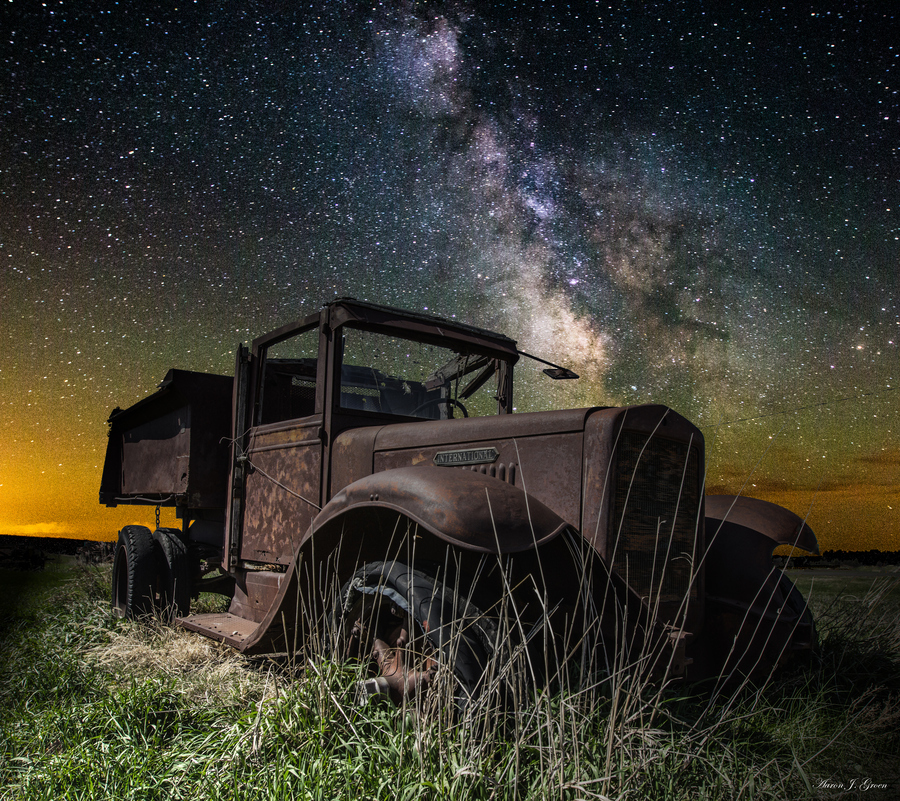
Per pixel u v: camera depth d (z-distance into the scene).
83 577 6.98
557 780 2.00
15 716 2.86
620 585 2.60
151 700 2.86
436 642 2.34
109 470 6.77
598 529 2.70
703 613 3.12
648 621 2.56
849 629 3.90
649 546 2.86
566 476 2.85
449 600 2.45
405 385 4.29
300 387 5.18
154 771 2.23
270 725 2.33
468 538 2.29
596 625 2.60
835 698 3.24
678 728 2.61
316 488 3.87
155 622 4.81
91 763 2.26
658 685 2.69
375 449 3.56
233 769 2.15
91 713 2.76
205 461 5.12
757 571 3.44
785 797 2.19
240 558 4.61
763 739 2.68
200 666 3.70
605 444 2.75
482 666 2.30
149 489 5.84
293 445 4.13
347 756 2.16
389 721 2.30
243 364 4.73
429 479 2.57
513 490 2.56
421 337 4.18
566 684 2.43
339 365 3.91
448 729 2.11
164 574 5.29
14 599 6.09
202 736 2.46
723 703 3.11
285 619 3.16
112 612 5.14
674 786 2.13
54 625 4.77
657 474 2.93
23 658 3.80
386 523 2.86
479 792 1.94
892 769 2.47
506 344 4.57
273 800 1.95
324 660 2.65
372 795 1.96
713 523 3.73
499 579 2.73
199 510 5.72
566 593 2.76
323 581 3.10
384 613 2.80
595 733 2.33
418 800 1.91
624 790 1.95
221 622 4.34
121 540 5.50
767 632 3.35
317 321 4.03
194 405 5.10
